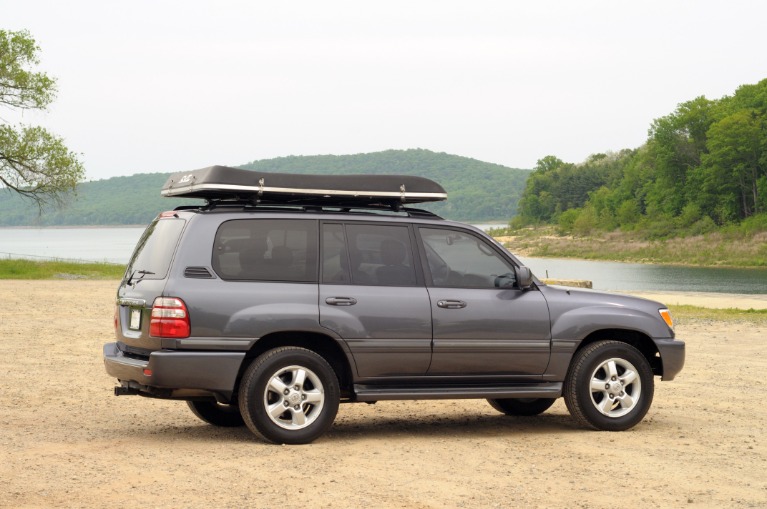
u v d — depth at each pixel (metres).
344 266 7.56
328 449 7.17
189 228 7.28
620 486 6.05
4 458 6.66
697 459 6.95
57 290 28.47
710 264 98.69
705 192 129.38
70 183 47.19
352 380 7.52
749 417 8.95
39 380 10.79
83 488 5.80
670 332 8.37
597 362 8.07
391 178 7.86
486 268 7.98
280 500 5.57
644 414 8.23
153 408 9.20
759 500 5.74
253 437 7.68
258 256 7.37
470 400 10.10
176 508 5.37
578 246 128.38
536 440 7.70
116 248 155.75
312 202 7.94
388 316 7.53
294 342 7.53
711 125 130.00
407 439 7.68
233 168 7.39
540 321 7.95
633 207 148.75
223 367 7.10
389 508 5.43
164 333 7.04
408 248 7.77
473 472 6.41
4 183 46.91
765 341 16.30
